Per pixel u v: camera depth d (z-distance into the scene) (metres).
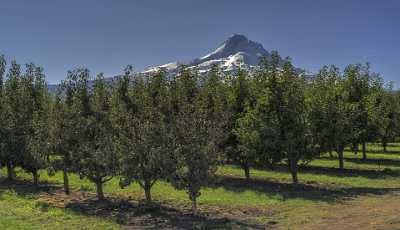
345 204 27.03
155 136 24.48
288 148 33.84
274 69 35.12
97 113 28.53
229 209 25.66
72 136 27.97
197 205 26.83
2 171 45.12
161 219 22.72
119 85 36.56
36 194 30.75
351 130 44.47
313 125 40.34
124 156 24.75
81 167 28.05
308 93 44.06
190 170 23.30
